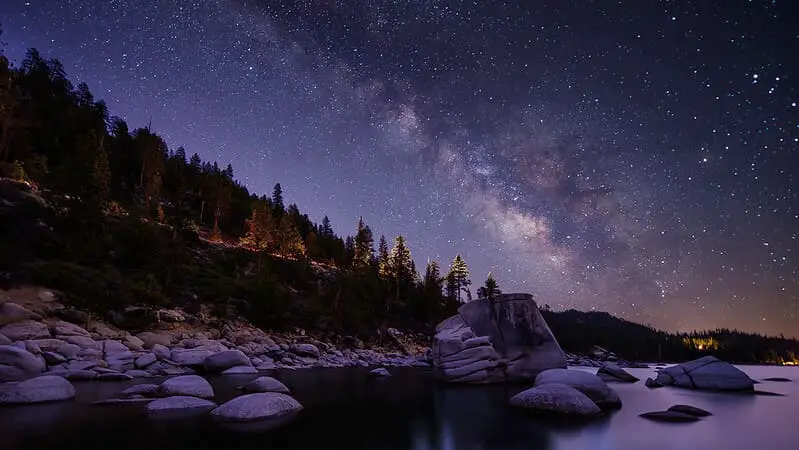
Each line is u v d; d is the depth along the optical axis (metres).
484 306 29.94
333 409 14.34
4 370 15.66
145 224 47.97
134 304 34.88
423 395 18.94
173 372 23.56
